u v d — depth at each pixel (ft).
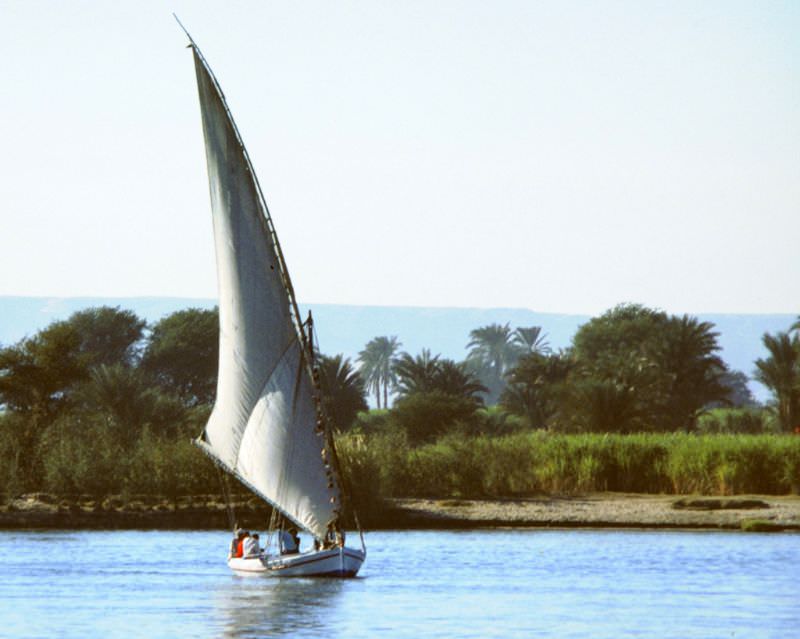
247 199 518.78
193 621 420.36
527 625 414.00
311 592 488.44
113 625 412.16
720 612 442.91
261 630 402.93
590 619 426.51
